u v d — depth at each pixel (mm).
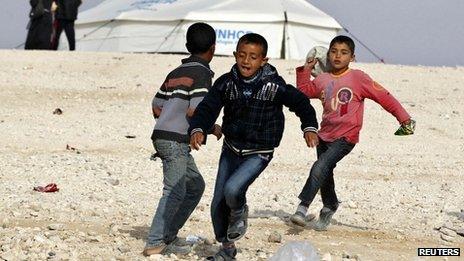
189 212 7926
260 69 7215
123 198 10367
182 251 7875
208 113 7160
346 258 7941
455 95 21781
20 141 14656
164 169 7742
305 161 14195
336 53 8859
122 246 7910
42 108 18234
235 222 7273
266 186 11750
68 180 11367
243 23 32844
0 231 8242
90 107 18562
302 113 7121
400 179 12930
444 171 13812
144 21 33812
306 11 34219
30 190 10547
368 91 8836
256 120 7207
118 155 13750
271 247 8281
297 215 8852
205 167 12953
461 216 10148
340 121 8867
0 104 18391
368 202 10906
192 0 34344
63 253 7535
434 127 18172
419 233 9281
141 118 17609
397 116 8781
